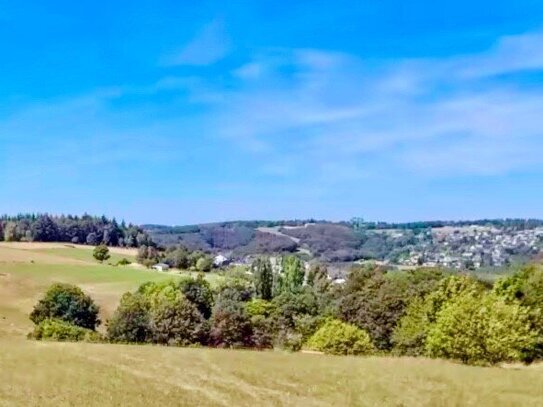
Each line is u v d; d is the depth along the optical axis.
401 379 38.28
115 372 37.34
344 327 69.00
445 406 32.84
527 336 47.50
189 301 94.19
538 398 34.34
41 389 31.89
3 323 85.38
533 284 63.03
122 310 81.44
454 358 47.28
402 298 80.06
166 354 44.94
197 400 31.95
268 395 34.12
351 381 37.69
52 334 73.69
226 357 44.56
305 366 41.69
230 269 163.88
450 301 62.78
